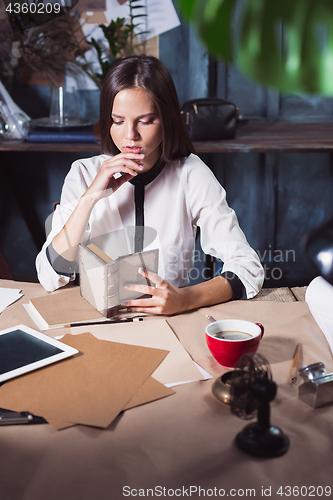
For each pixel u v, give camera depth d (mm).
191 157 1464
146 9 2445
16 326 944
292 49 240
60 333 940
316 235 465
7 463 582
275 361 824
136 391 729
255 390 592
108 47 2500
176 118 1300
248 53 243
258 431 603
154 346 878
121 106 1203
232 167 2670
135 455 593
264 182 2684
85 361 818
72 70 2521
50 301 1082
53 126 2301
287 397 714
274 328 958
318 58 238
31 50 2428
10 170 2609
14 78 2586
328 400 690
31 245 2873
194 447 605
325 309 942
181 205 1452
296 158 2666
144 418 669
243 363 622
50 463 580
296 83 242
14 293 1152
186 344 897
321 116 2701
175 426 650
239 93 2629
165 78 1225
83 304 1064
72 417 665
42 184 2762
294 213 2768
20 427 650
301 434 626
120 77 1188
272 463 572
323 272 442
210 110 2213
